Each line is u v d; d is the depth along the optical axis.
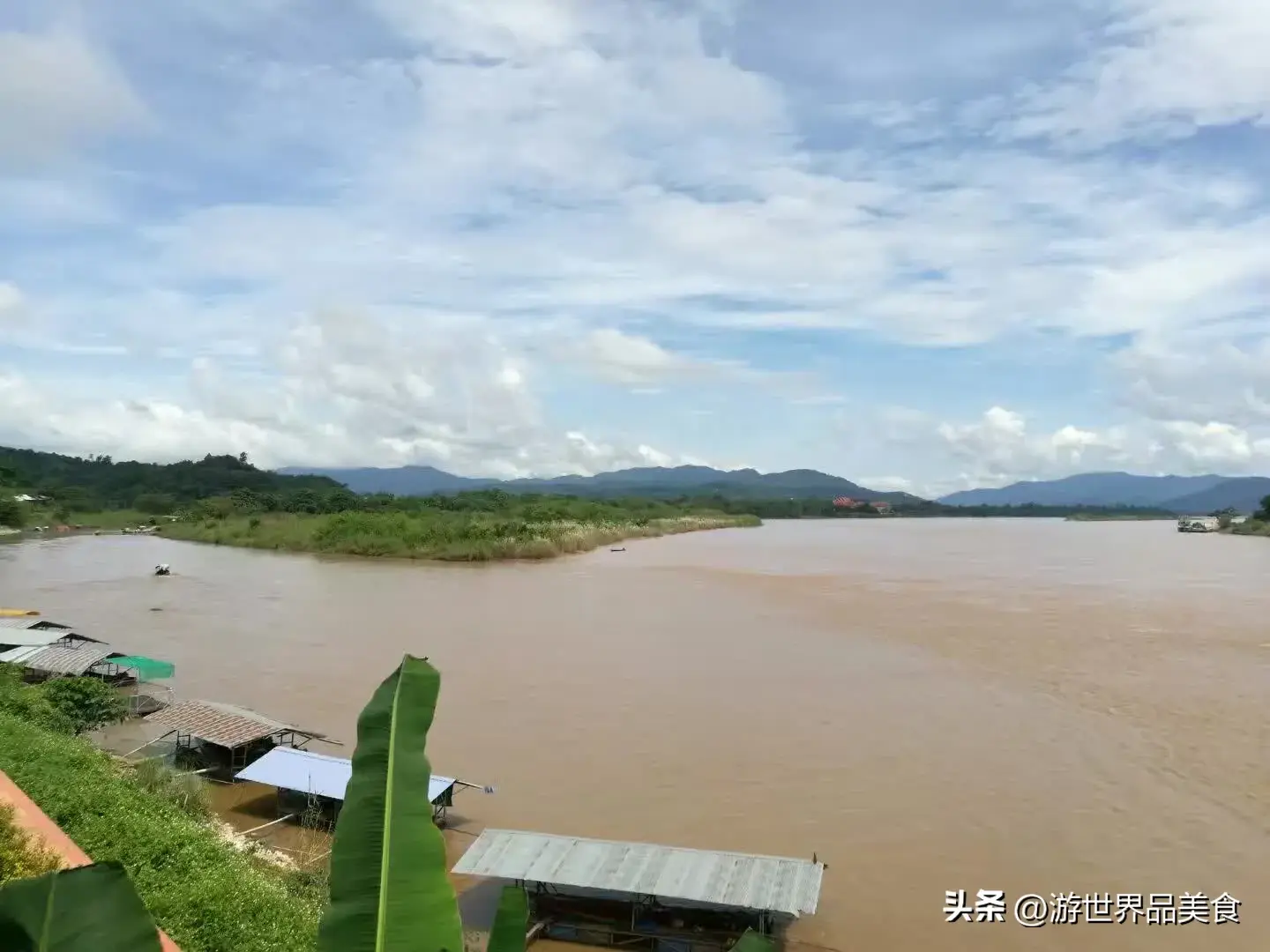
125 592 59.62
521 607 53.16
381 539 86.25
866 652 39.72
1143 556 91.06
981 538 132.38
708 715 30.30
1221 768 24.97
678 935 16.47
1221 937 16.92
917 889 18.59
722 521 161.38
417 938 4.27
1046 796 23.23
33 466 179.75
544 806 22.80
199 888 13.18
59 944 3.75
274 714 30.41
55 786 15.98
